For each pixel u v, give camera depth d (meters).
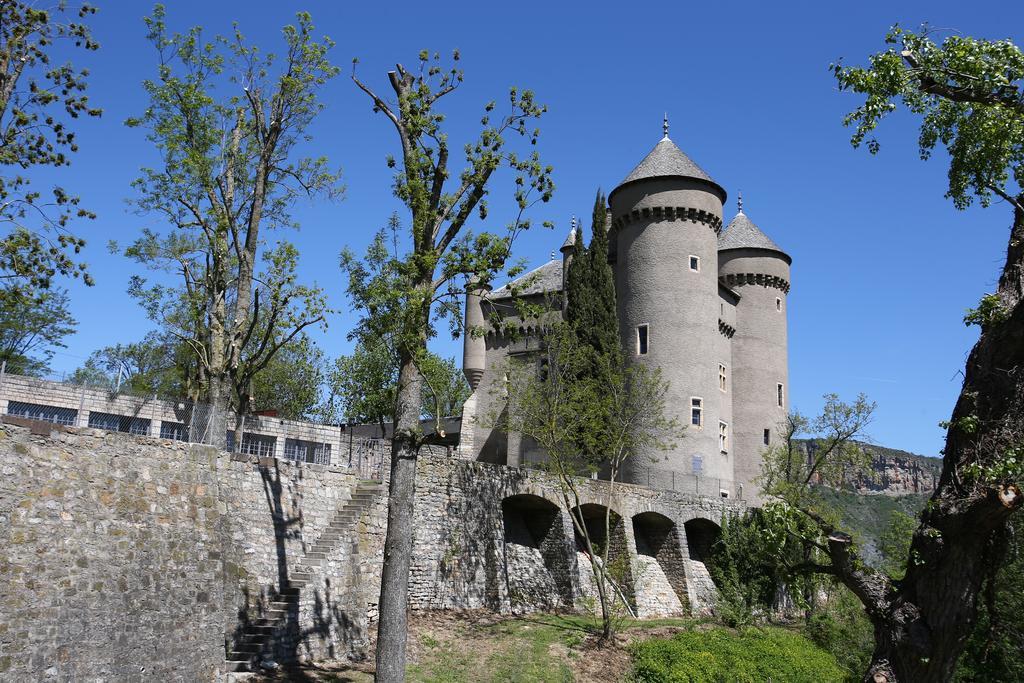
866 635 27.05
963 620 12.06
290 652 19.28
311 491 22.41
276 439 24.91
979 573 12.21
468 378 47.91
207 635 17.42
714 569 40.62
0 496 14.57
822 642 30.70
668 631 29.45
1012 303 12.69
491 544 28.38
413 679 19.66
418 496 25.88
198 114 25.14
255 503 20.62
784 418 50.59
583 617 29.56
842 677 26.03
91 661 15.12
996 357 12.32
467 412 46.66
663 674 22.73
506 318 19.52
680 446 42.69
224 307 26.25
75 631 15.00
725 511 42.09
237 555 19.64
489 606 27.69
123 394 21.80
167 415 21.02
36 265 17.17
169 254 25.86
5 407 19.66
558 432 30.62
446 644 22.92
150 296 28.75
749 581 38.94
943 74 13.00
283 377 54.09
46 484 15.38
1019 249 13.03
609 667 23.41
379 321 18.55
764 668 24.72
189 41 24.75
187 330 34.00
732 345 50.81
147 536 16.89
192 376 35.78
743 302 51.31
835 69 13.05
